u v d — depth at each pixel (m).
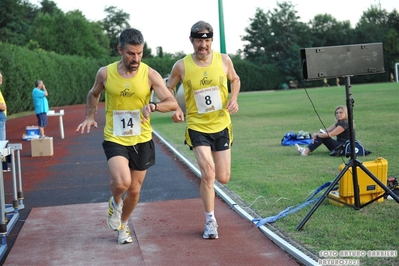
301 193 8.45
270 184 9.22
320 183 9.08
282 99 42.00
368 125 17.75
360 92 43.72
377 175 7.38
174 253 6.09
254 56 94.94
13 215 8.00
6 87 37.16
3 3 68.88
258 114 26.33
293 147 13.97
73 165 13.48
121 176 5.93
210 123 6.63
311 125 19.56
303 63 6.43
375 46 6.59
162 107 6.03
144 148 6.22
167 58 75.12
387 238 5.93
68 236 6.96
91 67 61.66
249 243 6.31
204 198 6.55
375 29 93.06
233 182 9.74
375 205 7.36
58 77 51.25
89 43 79.31
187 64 6.59
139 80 6.04
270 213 7.43
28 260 6.07
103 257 6.07
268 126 20.06
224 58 6.72
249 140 16.09
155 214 7.95
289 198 8.19
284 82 87.50
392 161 10.64
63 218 7.94
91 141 19.39
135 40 5.74
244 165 11.47
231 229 6.92
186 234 6.81
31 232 7.23
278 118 23.38
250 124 21.28
